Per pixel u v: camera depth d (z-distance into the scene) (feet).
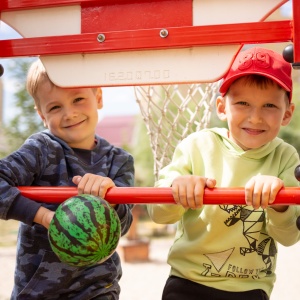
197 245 6.48
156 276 18.07
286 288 16.19
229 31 5.11
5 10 5.62
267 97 6.28
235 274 6.42
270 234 6.31
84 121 6.74
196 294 6.46
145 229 27.50
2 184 5.65
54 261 6.30
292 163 6.57
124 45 5.29
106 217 4.98
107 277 6.47
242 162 6.55
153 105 8.26
